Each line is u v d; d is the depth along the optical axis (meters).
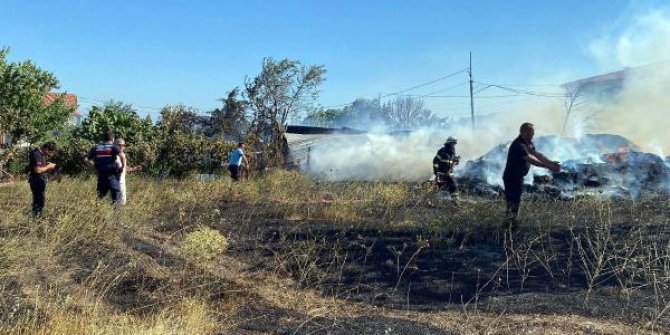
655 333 4.15
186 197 11.16
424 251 6.77
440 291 5.38
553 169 7.57
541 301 4.87
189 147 18.88
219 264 6.31
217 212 8.85
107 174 9.24
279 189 12.69
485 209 7.99
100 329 4.19
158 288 5.23
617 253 5.83
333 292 5.48
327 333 4.22
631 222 7.84
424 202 10.68
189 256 6.03
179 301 4.97
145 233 7.91
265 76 27.02
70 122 22.45
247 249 7.14
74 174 17.81
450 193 11.46
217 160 19.20
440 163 11.45
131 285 5.36
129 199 10.22
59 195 10.90
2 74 18.78
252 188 12.58
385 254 6.69
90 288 5.14
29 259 5.79
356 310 4.94
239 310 4.92
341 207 9.92
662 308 4.64
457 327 4.33
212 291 5.34
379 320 4.47
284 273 6.13
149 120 21.20
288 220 9.37
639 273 5.52
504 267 6.00
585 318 4.48
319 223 8.96
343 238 7.54
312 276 5.91
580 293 5.07
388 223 8.54
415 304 5.06
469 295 5.21
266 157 19.88
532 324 4.33
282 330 4.37
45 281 5.24
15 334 3.98
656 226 7.77
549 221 8.04
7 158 18.22
